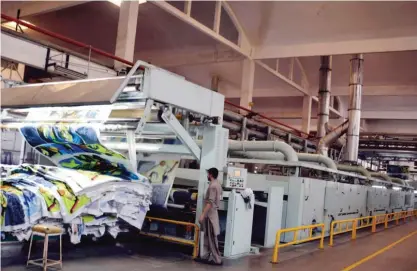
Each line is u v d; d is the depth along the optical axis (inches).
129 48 494.6
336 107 1055.0
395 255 402.9
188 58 829.8
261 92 1010.7
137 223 276.8
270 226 378.9
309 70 900.6
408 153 1339.8
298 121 1232.8
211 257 283.1
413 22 593.6
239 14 692.7
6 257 247.1
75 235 243.9
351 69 685.3
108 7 737.0
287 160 422.3
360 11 604.7
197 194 310.0
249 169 573.6
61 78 454.3
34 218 228.1
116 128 258.8
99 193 251.0
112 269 243.3
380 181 711.1
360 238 514.6
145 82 242.1
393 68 834.8
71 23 815.1
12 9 654.5
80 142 271.4
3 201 218.8
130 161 265.6
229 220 312.7
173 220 318.3
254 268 282.4
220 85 998.4
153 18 760.3
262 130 660.7
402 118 1061.1
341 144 808.3
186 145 283.6
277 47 727.1
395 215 765.3
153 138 323.3
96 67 451.2
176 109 275.6
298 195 412.8
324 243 439.8
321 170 468.4
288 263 312.7
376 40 639.8
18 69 407.5
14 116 317.4
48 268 229.9
